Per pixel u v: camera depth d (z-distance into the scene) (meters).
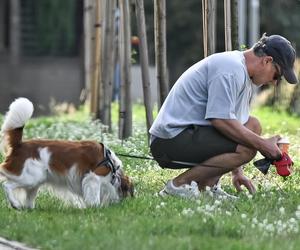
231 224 10.69
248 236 10.34
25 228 10.89
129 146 18.11
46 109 42.78
